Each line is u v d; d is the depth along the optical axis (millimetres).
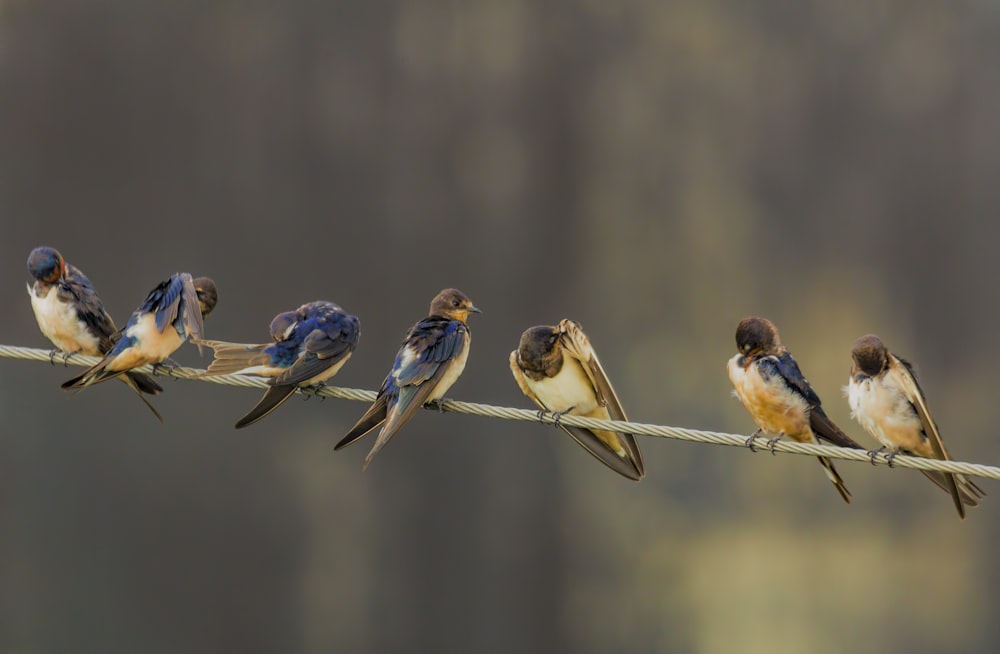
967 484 7258
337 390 8016
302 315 8102
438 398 7828
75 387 7758
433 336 7820
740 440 7082
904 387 7375
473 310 8586
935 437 7250
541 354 7906
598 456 8172
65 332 8695
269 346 7953
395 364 7816
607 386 7660
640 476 7844
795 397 7875
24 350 8930
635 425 7262
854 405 7684
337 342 7945
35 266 8594
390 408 7668
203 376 7941
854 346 7551
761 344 8023
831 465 7980
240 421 7789
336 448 7594
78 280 8852
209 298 8875
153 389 8625
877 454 6875
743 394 8070
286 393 7918
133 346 7730
